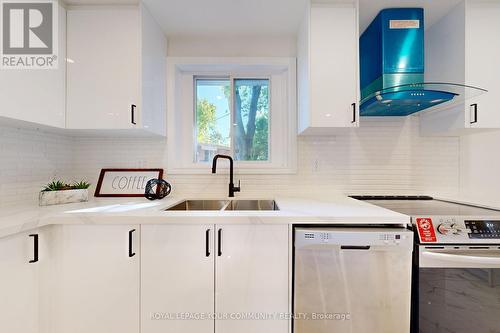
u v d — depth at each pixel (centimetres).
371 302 112
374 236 109
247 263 116
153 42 165
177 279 117
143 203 151
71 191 152
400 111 173
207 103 205
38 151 156
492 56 149
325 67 151
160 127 177
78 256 117
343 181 188
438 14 161
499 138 169
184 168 192
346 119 150
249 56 187
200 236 116
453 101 146
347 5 151
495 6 149
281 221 115
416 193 185
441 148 185
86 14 148
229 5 152
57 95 141
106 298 117
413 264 113
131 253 117
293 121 187
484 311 112
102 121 149
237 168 192
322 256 112
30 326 107
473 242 110
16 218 108
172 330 117
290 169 188
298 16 164
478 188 176
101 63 148
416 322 112
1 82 112
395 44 155
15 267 101
